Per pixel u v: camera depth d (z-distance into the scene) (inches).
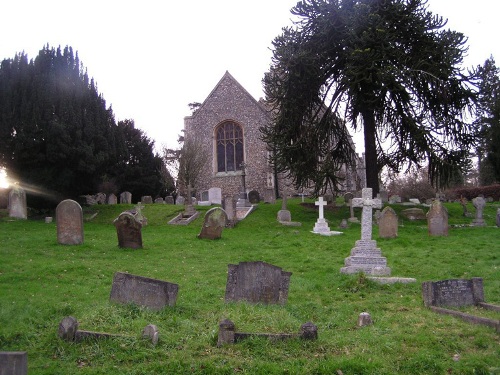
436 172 995.9
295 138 1008.9
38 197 1010.1
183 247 655.1
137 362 251.1
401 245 668.7
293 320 313.6
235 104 1651.1
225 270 508.7
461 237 725.9
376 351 265.4
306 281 455.5
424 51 937.5
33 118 970.7
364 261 496.4
